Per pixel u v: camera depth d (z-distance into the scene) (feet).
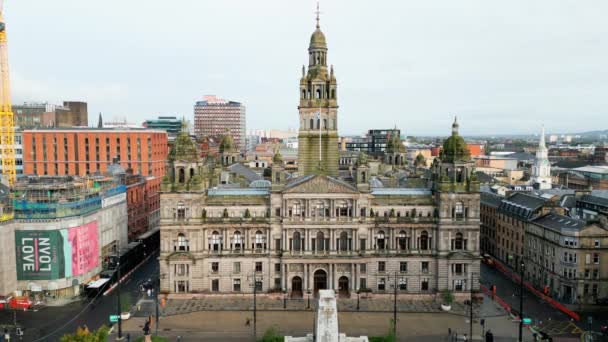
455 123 424.46
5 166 632.79
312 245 417.69
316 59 478.18
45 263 400.47
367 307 401.70
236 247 421.18
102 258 462.19
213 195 421.18
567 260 406.82
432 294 422.00
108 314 377.30
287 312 390.21
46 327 349.61
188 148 413.80
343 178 485.56
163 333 346.33
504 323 369.71
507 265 515.91
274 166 415.64
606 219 435.94
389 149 638.94
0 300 385.70
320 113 472.44
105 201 469.16
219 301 411.95
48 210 398.01
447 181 413.80
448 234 416.46
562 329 353.10
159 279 460.55
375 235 421.59
